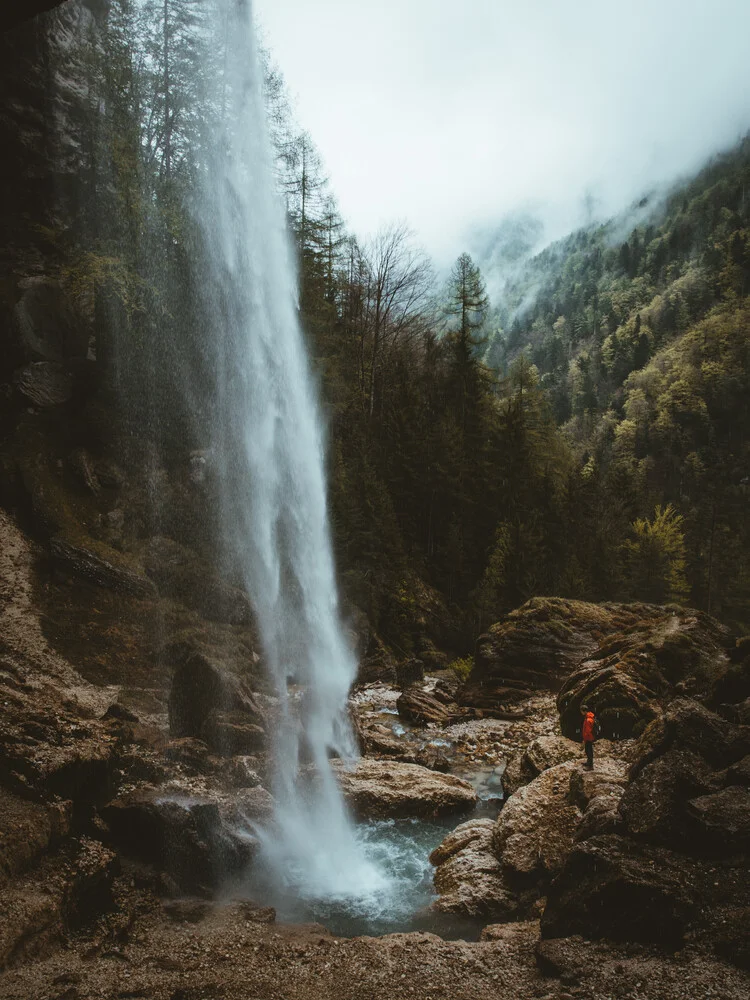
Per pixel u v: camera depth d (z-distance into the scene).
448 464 52.75
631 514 70.12
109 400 34.53
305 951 10.01
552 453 71.50
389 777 19.03
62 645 24.41
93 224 40.09
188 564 31.72
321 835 16.12
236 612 30.88
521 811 14.09
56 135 40.88
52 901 9.80
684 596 58.69
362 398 57.00
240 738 19.36
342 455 49.25
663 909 8.79
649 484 131.38
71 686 22.05
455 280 73.88
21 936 8.98
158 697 23.31
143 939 10.42
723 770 10.57
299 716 23.16
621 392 182.75
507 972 9.08
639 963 8.40
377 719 27.81
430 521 52.28
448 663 42.41
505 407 70.44
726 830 9.41
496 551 47.88
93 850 11.71
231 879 13.23
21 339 34.25
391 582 43.78
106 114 40.25
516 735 24.67
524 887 12.70
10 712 15.10
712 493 89.69
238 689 20.77
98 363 35.16
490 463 56.31
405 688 34.06
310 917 12.44
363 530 43.22
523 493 54.94
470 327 67.50
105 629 26.22
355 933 11.88
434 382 65.31
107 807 13.18
